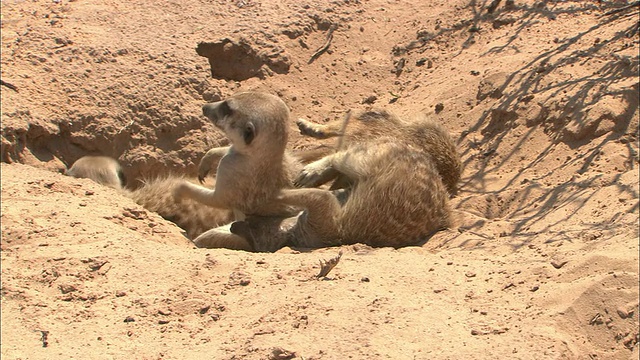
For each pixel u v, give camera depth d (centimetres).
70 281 164
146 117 201
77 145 198
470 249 171
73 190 182
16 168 186
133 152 200
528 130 193
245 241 180
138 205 183
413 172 179
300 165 186
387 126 190
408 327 154
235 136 179
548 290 159
